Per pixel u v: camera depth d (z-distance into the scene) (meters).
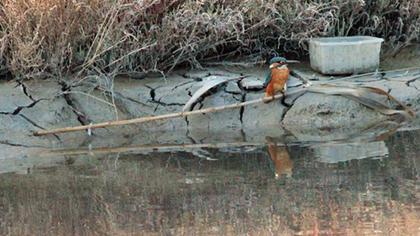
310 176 10.24
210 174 10.48
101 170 10.80
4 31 12.88
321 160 10.90
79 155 11.56
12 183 10.34
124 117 12.66
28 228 8.85
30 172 10.79
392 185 9.81
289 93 12.86
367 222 8.66
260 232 8.48
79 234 8.64
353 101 12.82
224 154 11.38
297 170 10.52
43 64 12.96
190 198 9.62
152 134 12.52
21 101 12.60
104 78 12.88
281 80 12.62
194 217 9.01
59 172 10.76
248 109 12.80
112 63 12.88
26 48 12.61
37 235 8.66
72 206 9.48
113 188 10.05
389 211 8.97
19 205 9.56
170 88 13.07
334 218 8.80
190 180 10.26
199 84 13.16
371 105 12.81
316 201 9.36
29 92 12.76
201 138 12.24
